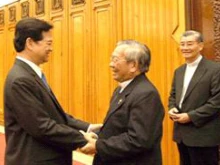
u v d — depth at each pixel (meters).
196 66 3.36
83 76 6.21
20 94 2.17
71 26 6.48
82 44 6.20
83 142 2.31
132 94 2.30
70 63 6.54
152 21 4.76
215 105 3.15
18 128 2.25
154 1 4.71
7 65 9.05
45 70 7.30
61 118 2.41
